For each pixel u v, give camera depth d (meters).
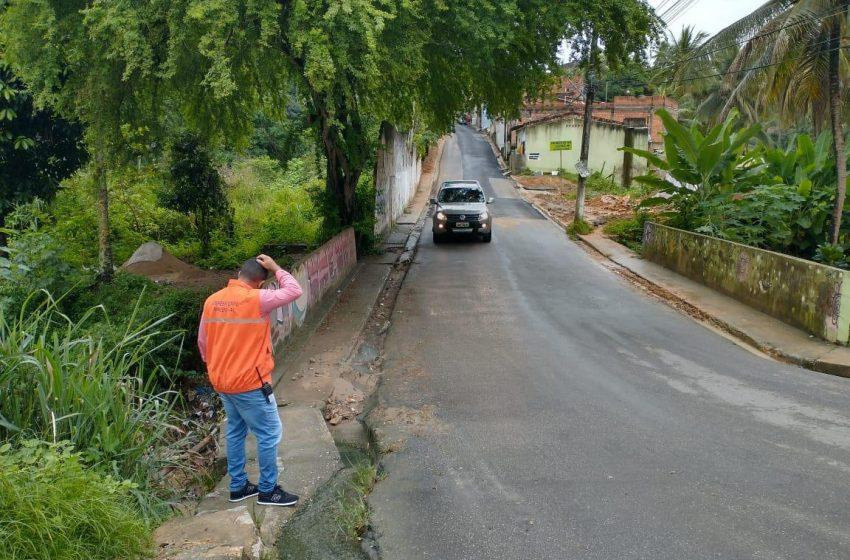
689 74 17.48
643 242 16.39
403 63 10.19
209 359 4.28
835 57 12.20
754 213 13.48
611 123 37.94
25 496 3.09
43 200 12.24
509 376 7.43
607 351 8.41
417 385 7.21
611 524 4.18
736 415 6.14
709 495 4.54
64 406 4.22
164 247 17.83
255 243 18.52
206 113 12.93
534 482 4.81
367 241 16.67
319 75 8.73
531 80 14.41
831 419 6.03
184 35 8.57
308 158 30.28
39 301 8.70
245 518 3.95
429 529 4.22
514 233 20.75
